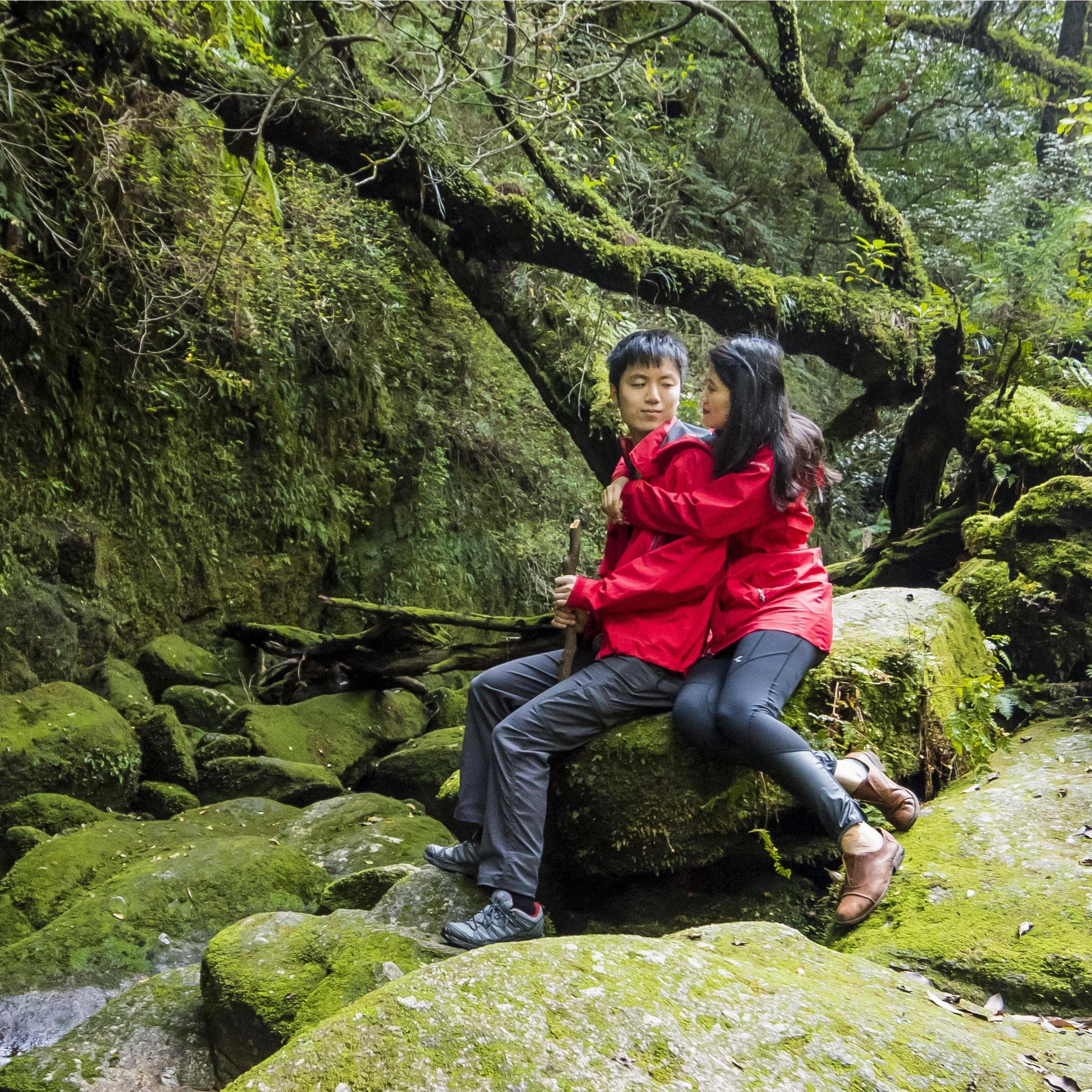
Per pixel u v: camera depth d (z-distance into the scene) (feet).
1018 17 38.37
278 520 22.06
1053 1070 5.85
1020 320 18.13
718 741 8.64
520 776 8.29
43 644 16.79
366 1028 5.11
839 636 10.76
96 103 17.15
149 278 18.56
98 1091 7.61
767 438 8.61
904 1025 5.86
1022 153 35.01
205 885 10.89
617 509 9.28
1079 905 7.70
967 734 10.31
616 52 25.32
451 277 22.71
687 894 9.73
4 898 11.18
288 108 16.57
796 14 21.08
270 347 21.38
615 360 9.76
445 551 25.96
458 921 8.48
